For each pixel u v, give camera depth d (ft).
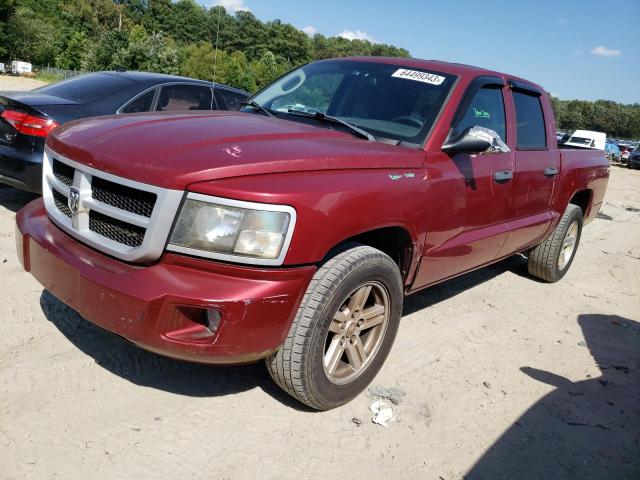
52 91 18.48
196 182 7.64
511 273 19.57
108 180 8.22
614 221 35.04
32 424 8.27
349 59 13.80
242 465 8.06
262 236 7.70
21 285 12.68
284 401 9.71
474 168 11.89
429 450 9.01
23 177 16.37
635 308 17.69
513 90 14.47
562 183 16.61
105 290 7.80
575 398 11.30
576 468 9.07
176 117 10.40
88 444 8.04
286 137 9.56
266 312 7.80
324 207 8.21
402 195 9.66
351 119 11.72
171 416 8.93
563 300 17.40
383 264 9.41
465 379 11.43
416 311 14.67
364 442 8.96
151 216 7.73
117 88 18.81
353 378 9.62
